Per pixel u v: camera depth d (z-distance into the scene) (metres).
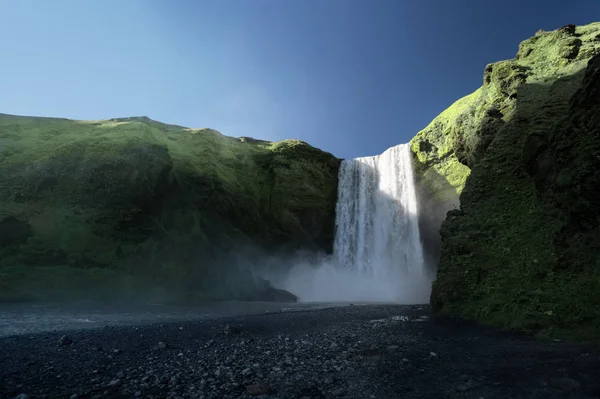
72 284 26.34
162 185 36.94
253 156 53.59
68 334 11.52
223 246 38.56
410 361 7.40
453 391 5.46
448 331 11.02
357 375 6.45
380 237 50.81
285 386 5.86
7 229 27.19
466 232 16.95
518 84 26.83
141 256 31.52
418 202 47.00
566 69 24.59
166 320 16.59
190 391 5.60
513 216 15.91
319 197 54.62
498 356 7.50
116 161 35.12
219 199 41.84
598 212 10.88
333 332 11.60
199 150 47.25
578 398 4.87
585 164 11.37
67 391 5.57
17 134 37.72
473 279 14.48
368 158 56.81
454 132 36.56
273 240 48.19
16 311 18.84
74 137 39.12
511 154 18.91
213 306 25.95
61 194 31.61
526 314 10.62
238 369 6.97
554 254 12.05
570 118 13.34
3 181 30.20
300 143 56.06
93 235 30.44
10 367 7.17
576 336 8.71
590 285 9.98
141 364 7.48
